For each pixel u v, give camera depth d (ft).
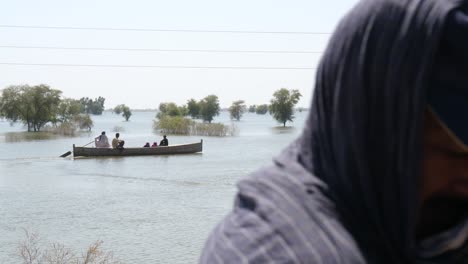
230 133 263.08
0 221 59.52
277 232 2.10
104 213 64.23
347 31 2.27
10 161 130.21
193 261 43.86
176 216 62.03
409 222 2.17
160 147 139.95
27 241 49.75
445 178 2.20
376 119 2.16
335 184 2.24
